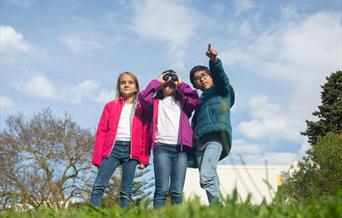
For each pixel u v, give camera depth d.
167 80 4.77
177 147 4.55
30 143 24.98
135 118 4.82
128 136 4.73
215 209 1.71
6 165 24.00
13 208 2.57
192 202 1.52
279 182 2.13
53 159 25.06
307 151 15.10
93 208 2.33
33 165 24.70
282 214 1.68
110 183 24.03
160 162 4.47
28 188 23.77
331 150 14.26
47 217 2.50
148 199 2.29
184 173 4.54
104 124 4.84
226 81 4.70
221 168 20.20
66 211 2.57
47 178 24.62
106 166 4.61
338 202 1.54
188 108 4.88
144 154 4.84
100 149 4.74
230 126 4.60
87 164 25.80
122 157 4.68
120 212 2.21
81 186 25.52
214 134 4.49
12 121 25.11
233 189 1.68
